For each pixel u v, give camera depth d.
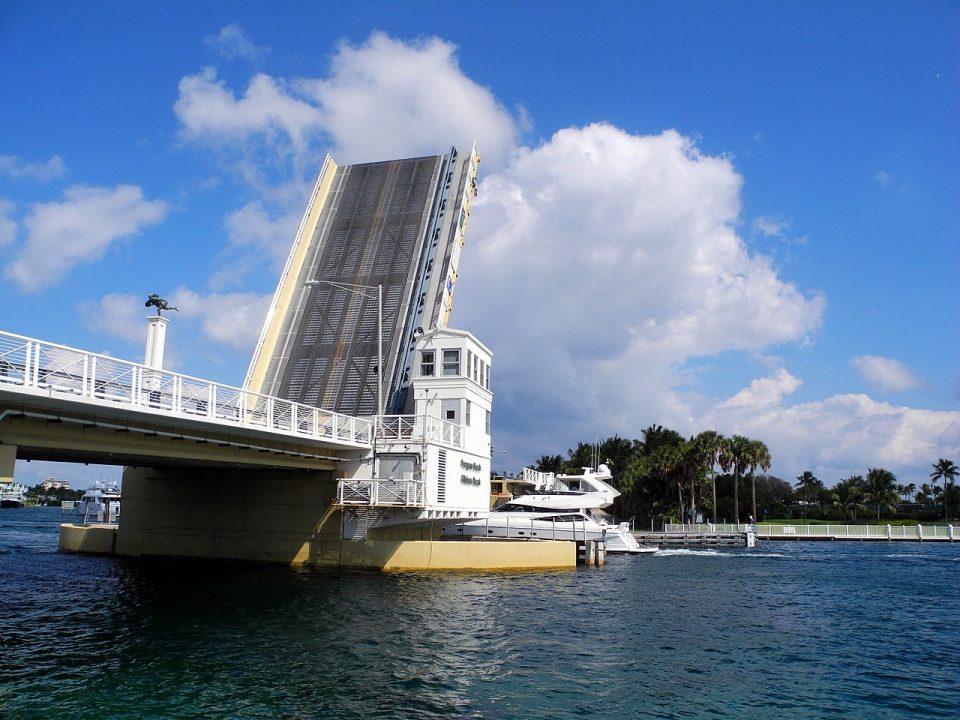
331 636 19.70
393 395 40.34
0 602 24.52
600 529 45.94
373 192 47.06
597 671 17.08
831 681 16.86
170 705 13.66
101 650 17.83
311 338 43.12
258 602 24.62
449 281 43.62
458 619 22.55
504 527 46.50
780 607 27.62
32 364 17.41
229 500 36.03
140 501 38.44
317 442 29.14
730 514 105.00
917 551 60.72
